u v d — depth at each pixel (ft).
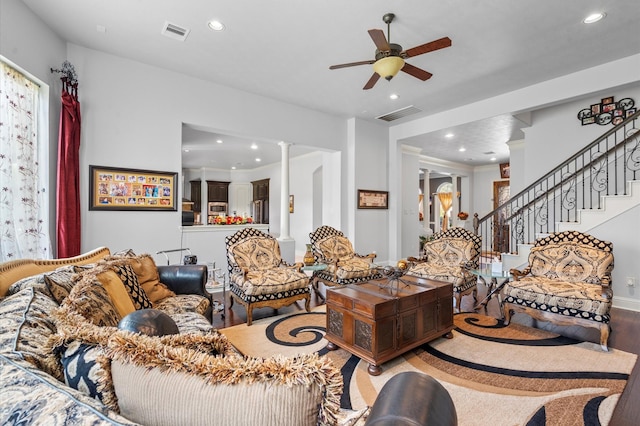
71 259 7.70
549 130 17.08
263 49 11.55
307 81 14.28
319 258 14.56
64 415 1.97
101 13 9.50
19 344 3.09
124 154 12.28
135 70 12.50
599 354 8.39
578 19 9.60
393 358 7.75
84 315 4.25
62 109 10.41
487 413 5.96
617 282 12.41
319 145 18.42
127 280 6.81
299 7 9.18
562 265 10.90
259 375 2.01
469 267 12.82
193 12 9.44
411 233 24.53
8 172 8.49
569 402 6.26
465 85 14.48
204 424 1.99
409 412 2.16
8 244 8.41
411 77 13.64
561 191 15.84
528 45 11.08
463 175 33.24
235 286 11.52
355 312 7.86
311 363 2.03
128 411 2.22
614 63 12.12
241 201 37.11
